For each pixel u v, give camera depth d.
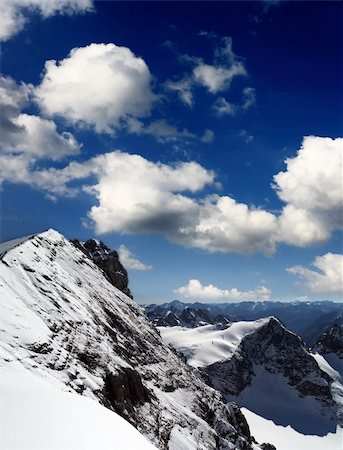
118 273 165.50
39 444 17.16
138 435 21.66
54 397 24.95
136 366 103.56
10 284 69.94
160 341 140.38
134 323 128.75
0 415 19.52
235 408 153.75
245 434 145.88
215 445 97.00
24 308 63.94
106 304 115.69
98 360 71.69
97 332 85.06
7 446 16.45
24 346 53.38
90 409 24.06
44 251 103.81
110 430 20.95
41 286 79.50
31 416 20.14
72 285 99.19
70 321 75.94
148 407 80.75
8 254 81.06
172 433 82.56
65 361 58.56
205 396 134.88
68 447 17.50
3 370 38.38
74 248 136.25
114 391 68.56
